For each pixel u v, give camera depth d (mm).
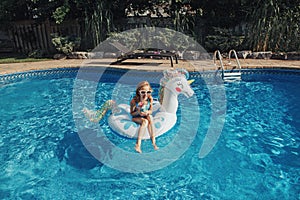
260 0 12383
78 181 4180
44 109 7340
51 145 5324
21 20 15648
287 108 7059
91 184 4105
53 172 4430
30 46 15680
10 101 8047
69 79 10562
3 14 14398
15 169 4531
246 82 9523
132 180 4176
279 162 4625
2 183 4160
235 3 13172
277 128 5906
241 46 12672
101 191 3953
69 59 13031
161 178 4211
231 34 12859
